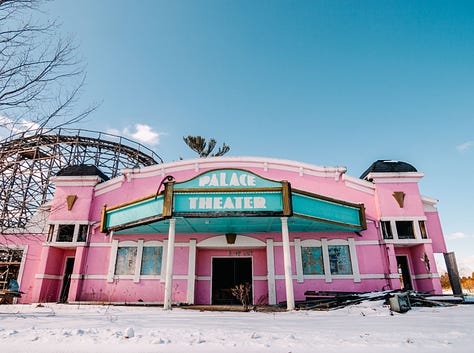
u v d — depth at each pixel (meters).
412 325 6.98
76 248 16.80
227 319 8.64
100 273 16.19
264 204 12.52
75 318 8.49
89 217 17.08
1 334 5.56
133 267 16.33
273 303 15.32
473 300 12.88
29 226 16.62
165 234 16.80
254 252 17.23
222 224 14.70
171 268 12.77
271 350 4.54
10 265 17.75
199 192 12.67
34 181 24.50
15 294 15.27
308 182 17.33
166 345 4.84
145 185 17.59
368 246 16.22
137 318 8.70
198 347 4.72
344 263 16.05
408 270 16.92
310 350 4.53
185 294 15.67
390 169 17.48
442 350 4.42
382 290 14.88
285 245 12.70
